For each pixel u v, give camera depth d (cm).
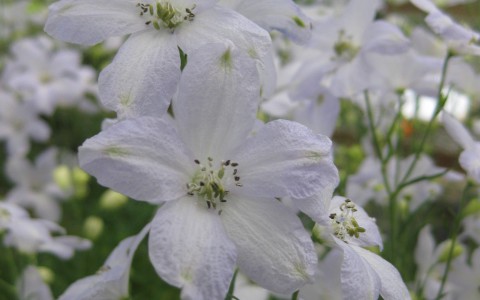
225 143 16
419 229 23
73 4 16
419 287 23
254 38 16
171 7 16
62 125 46
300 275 15
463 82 25
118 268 17
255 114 15
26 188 39
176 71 16
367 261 16
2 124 41
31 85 40
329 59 23
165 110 16
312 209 15
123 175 14
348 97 23
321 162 15
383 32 22
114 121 17
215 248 14
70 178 34
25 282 25
